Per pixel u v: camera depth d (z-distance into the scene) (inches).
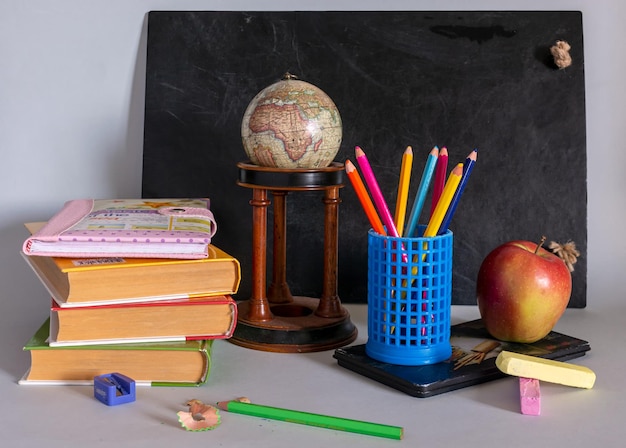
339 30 47.7
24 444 29.9
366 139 47.6
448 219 38.5
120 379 34.7
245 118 39.9
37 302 49.6
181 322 36.1
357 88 47.7
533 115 47.6
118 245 35.7
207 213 40.5
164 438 30.6
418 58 47.6
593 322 45.4
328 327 41.3
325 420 31.5
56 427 31.5
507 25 47.7
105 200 44.3
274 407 32.8
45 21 48.2
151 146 48.1
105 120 49.1
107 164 49.5
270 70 47.9
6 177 49.1
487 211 47.7
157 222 38.5
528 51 47.6
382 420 32.4
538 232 47.8
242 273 48.4
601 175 49.1
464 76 47.6
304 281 48.3
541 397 34.8
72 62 48.6
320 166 40.3
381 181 47.7
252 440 30.5
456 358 37.9
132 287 35.4
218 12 48.0
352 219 47.9
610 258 49.6
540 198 47.7
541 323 39.0
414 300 37.0
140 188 49.8
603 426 31.9
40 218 49.5
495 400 34.6
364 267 48.1
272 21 47.9
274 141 38.6
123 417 32.5
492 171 47.6
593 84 48.6
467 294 48.2
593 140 48.9
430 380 35.1
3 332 43.7
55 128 48.9
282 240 44.6
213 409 32.4
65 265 34.7
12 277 49.5
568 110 47.5
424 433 31.2
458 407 33.7
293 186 39.3
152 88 48.0
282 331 40.6
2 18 48.0
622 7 48.2
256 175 39.9
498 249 40.1
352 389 35.7
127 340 35.6
